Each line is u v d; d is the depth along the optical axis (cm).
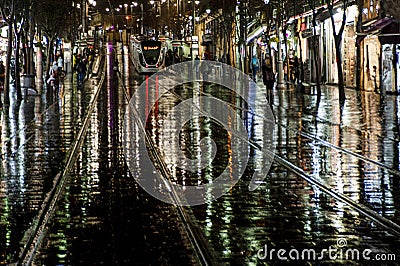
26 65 4353
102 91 4550
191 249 901
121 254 882
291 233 982
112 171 1536
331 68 5297
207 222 1057
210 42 8906
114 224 1045
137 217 1092
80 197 1253
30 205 1194
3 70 4309
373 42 4291
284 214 1103
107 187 1349
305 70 5712
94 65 8125
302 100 3631
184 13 10325
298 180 1412
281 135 2172
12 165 1634
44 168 1591
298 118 2697
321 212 1114
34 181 1425
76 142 2042
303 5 5488
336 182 1374
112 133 2259
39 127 2461
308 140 2045
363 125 2405
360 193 1262
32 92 4166
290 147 1902
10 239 971
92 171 1538
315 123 2506
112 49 10831
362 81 4488
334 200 1211
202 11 9919
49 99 3856
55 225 1042
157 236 970
